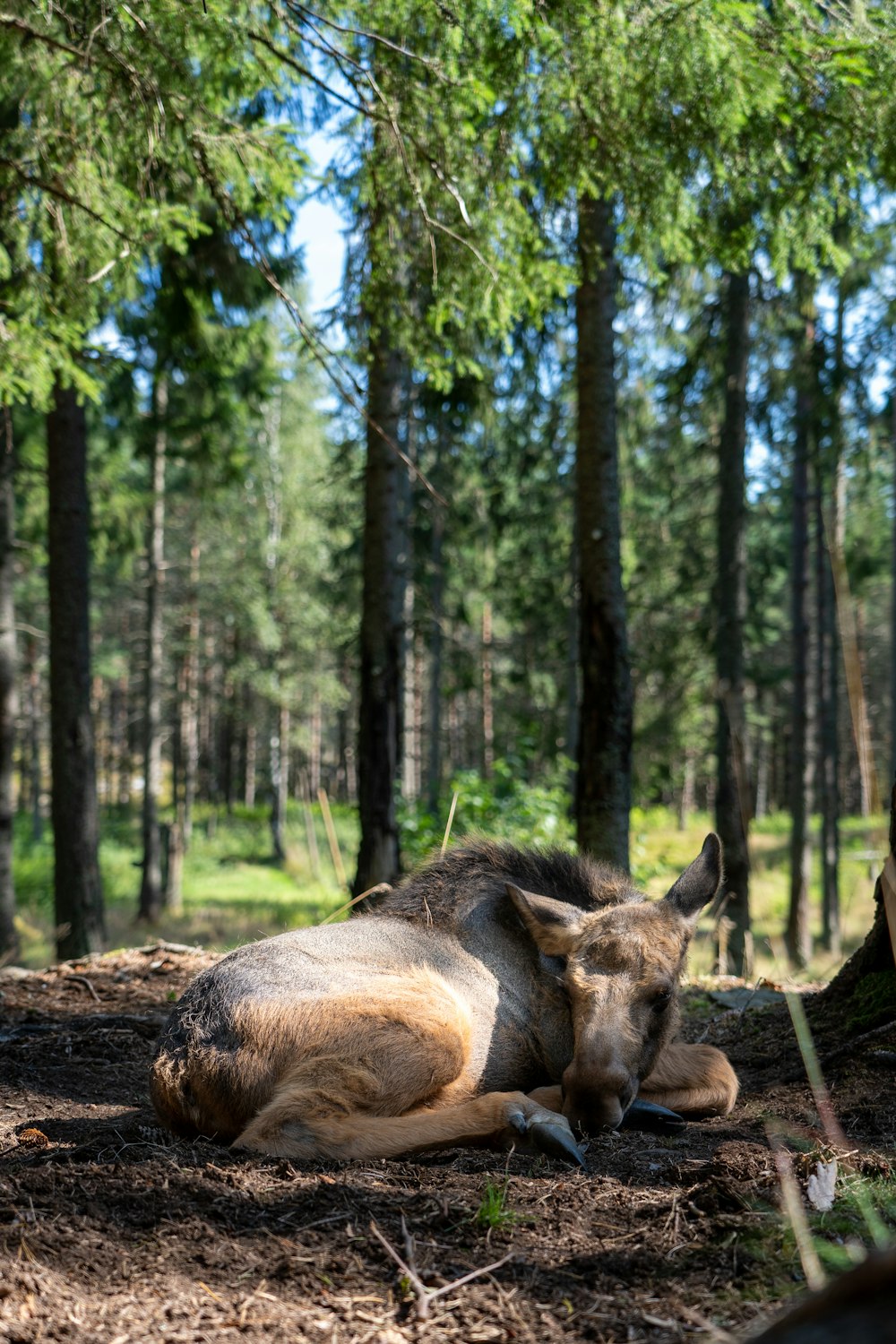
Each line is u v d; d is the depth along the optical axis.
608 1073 3.93
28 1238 2.81
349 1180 3.37
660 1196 3.24
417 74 6.19
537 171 7.12
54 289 7.15
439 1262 2.78
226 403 15.37
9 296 7.20
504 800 14.23
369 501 11.72
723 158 6.57
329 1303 2.59
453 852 5.08
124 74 5.94
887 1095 4.32
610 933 4.31
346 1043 3.89
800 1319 1.07
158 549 21.78
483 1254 2.85
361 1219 3.04
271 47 5.55
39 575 32.97
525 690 28.81
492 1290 2.63
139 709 45.84
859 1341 0.96
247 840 37.69
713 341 15.98
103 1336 2.42
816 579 23.36
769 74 5.78
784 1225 2.90
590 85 6.06
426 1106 4.07
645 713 19.61
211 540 33.41
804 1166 3.36
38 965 14.94
